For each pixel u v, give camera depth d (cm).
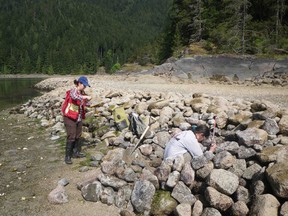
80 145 762
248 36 3109
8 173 618
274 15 3238
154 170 528
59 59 12381
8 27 17175
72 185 541
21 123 1146
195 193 465
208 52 3200
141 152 622
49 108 1299
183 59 2886
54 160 685
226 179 433
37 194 521
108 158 612
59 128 983
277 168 403
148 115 837
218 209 416
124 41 17150
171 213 444
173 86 1998
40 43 15475
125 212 444
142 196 461
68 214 457
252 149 491
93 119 952
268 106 667
